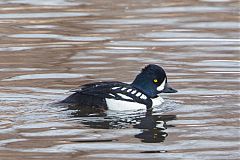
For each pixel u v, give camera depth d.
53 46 19.66
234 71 17.50
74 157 11.84
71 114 14.21
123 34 20.84
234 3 24.86
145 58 18.52
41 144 12.45
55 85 16.33
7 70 17.50
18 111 14.33
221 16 22.98
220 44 19.91
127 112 14.63
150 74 15.45
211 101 15.35
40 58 18.53
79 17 22.80
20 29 21.41
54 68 17.62
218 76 17.11
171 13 23.38
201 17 22.86
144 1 25.17
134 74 17.12
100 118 14.06
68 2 24.94
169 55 18.83
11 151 12.09
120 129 13.40
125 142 12.63
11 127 13.33
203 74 17.25
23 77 16.95
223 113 14.47
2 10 23.62
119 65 17.89
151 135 13.02
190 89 16.19
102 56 18.69
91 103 14.71
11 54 18.91
